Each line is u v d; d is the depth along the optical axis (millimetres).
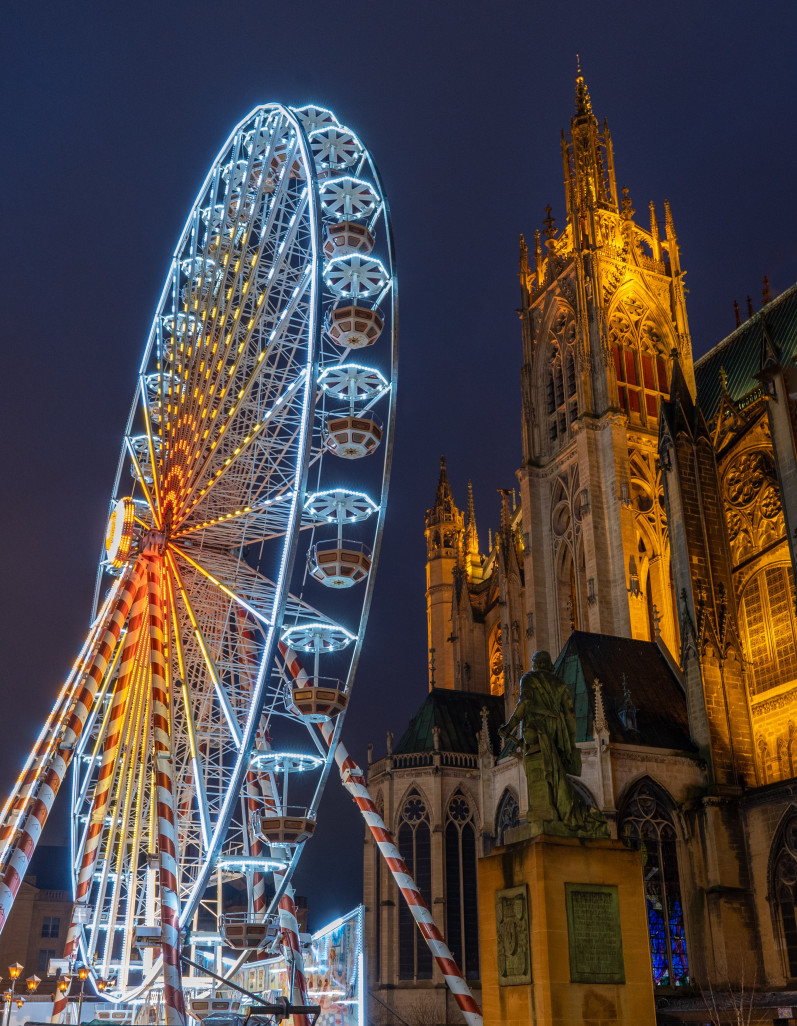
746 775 76812
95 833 60156
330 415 61625
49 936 138250
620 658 86250
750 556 84438
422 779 92500
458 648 125500
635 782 73875
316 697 57875
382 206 62438
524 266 121375
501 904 33500
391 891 89562
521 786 78312
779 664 79938
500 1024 32562
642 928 32250
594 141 117875
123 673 60156
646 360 111188
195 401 61688
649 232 118000
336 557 59781
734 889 71375
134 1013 60219
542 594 106375
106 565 66375
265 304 60625
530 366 116750
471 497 142125
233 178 67125
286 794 59469
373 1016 85750
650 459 105062
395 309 58594
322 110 64500
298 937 58156
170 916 49594
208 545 64375
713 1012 62781
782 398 77625
